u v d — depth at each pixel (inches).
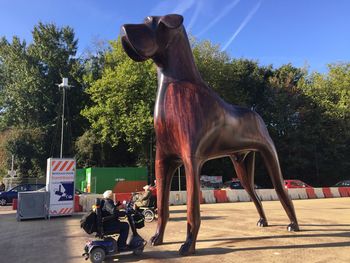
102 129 1368.1
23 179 1487.5
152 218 535.5
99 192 1253.1
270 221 504.7
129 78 1267.2
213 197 893.8
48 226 500.7
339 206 755.4
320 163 1621.6
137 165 1498.5
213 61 1450.5
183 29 336.2
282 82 1658.5
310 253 306.8
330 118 1588.3
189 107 316.5
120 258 300.7
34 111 1745.8
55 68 1754.4
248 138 368.2
